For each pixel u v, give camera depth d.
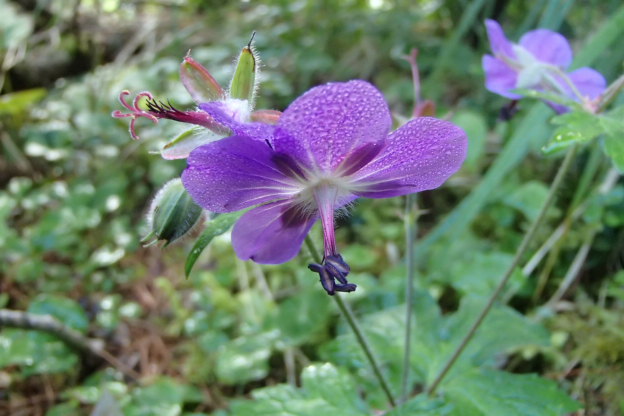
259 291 0.17
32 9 0.33
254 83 0.07
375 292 0.15
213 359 0.15
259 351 0.14
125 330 0.16
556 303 0.15
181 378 0.15
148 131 0.22
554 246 0.15
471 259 0.15
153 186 0.22
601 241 0.15
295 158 0.06
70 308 0.15
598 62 0.16
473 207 0.15
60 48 0.30
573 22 0.21
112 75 0.26
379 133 0.06
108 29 0.33
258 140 0.06
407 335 0.11
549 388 0.10
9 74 0.29
